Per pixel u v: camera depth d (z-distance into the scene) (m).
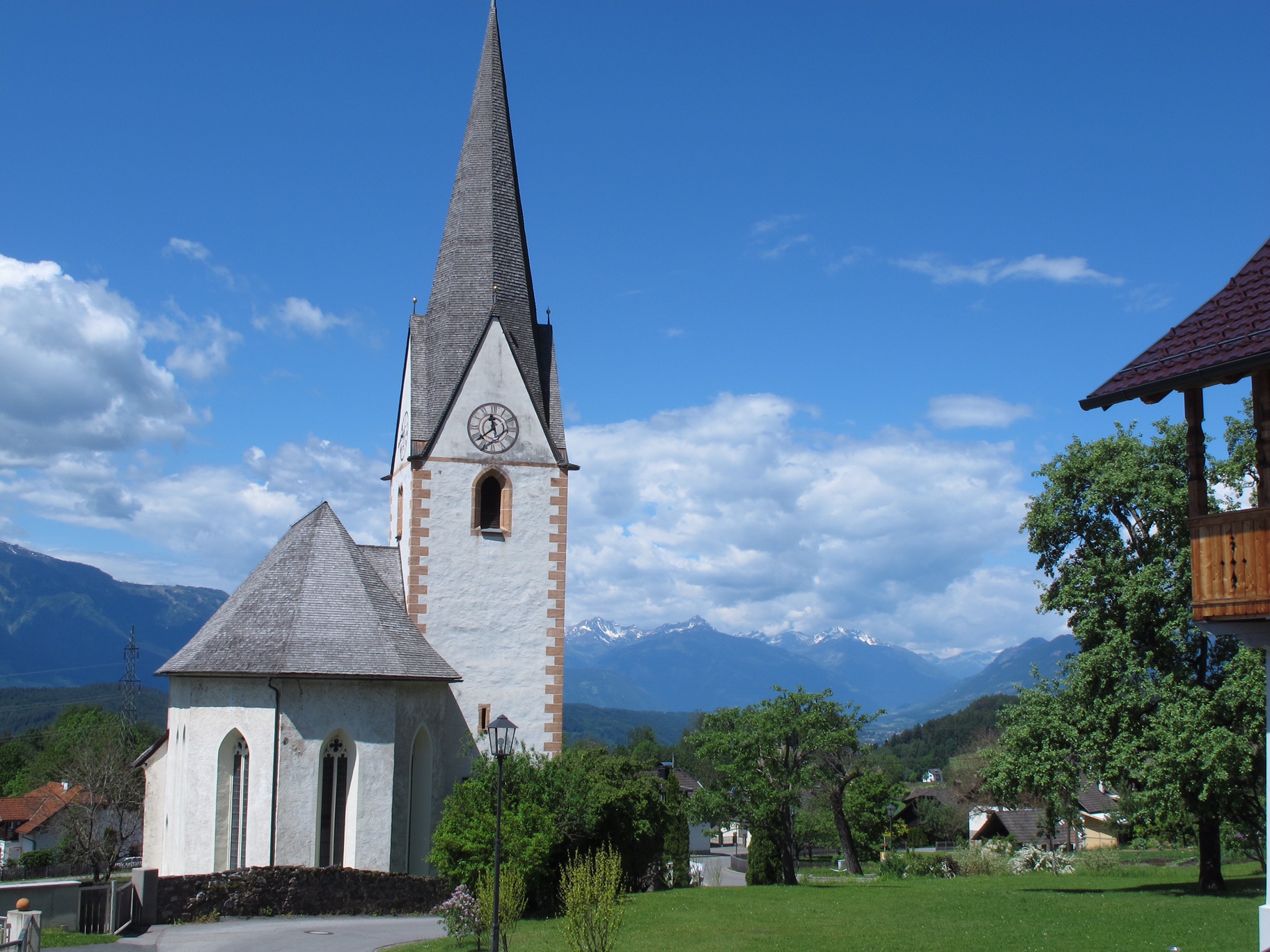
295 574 39.69
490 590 44.59
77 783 86.81
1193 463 19.64
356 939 29.95
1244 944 28.45
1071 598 42.91
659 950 28.58
